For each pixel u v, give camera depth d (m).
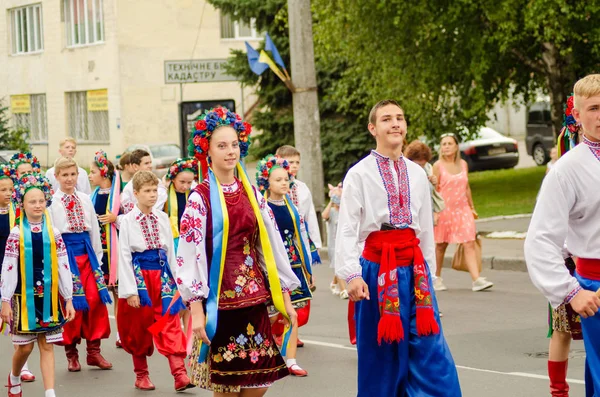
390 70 22.88
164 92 41.88
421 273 6.00
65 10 44.78
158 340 8.42
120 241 8.53
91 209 9.37
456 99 23.86
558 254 5.04
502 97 24.48
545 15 18.94
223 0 25.70
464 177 12.95
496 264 15.22
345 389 8.12
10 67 48.56
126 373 9.24
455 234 12.93
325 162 25.98
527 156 37.09
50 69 45.81
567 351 6.55
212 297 5.60
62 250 7.96
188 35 41.91
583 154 5.08
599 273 5.09
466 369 8.60
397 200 6.07
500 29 20.75
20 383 8.17
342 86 24.36
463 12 21.09
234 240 5.71
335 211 13.23
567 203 5.06
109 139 42.56
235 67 25.88
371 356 6.07
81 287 9.07
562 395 6.60
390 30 22.34
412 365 5.95
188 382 8.31
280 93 26.16
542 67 22.80
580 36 20.12
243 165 5.90
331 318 11.57
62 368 9.59
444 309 11.73
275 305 5.79
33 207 7.84
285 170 9.17
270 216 5.90
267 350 5.76
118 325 8.57
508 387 7.88
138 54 41.44
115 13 41.12
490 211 20.89
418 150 11.80
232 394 5.72
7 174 8.84
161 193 10.10
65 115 45.31
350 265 5.96
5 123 35.81
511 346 9.52
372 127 6.18
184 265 5.63
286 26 24.67
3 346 10.84
